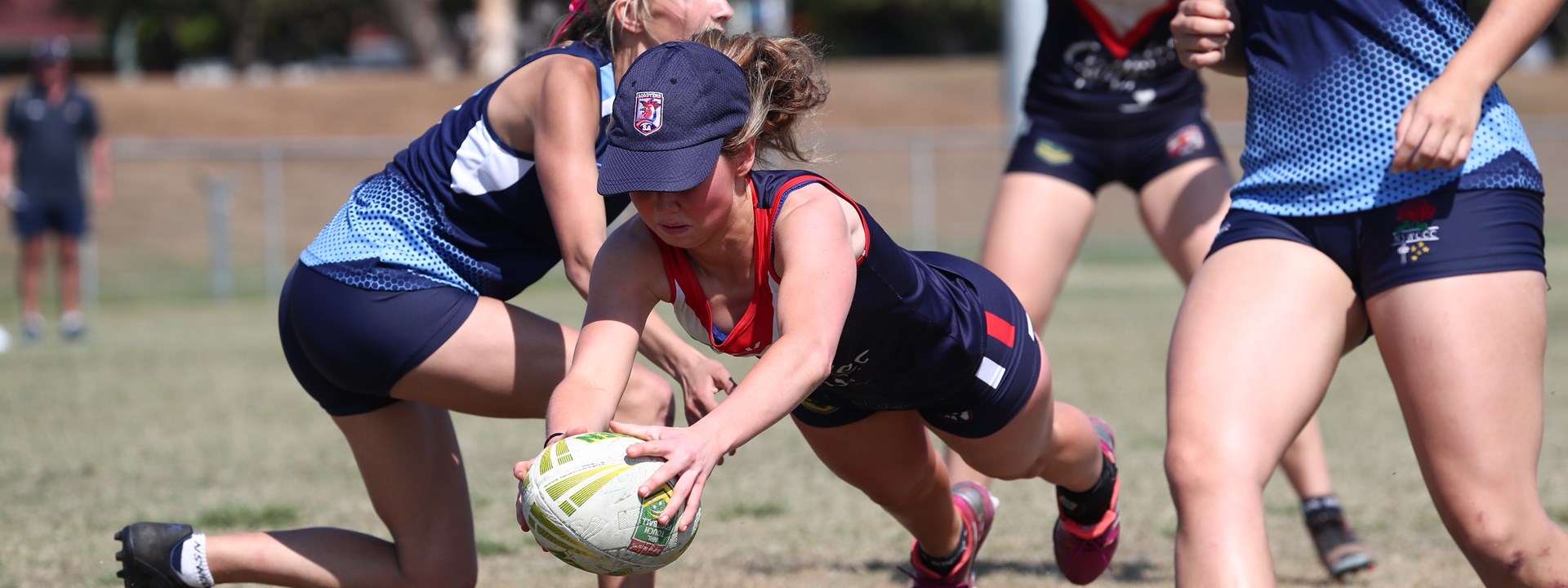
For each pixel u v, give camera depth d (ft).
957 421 40.27
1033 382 40.11
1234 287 35.65
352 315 39.11
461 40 493.36
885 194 272.31
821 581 53.42
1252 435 33.40
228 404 103.19
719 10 40.16
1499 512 33.14
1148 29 59.93
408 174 40.86
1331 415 92.43
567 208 37.96
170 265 239.30
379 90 337.52
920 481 43.75
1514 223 34.37
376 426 41.45
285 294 41.73
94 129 151.74
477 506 68.33
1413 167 33.71
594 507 30.25
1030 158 62.28
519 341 39.27
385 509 42.11
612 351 33.04
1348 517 64.08
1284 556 58.13
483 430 92.84
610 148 31.27
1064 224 61.46
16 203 148.77
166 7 533.14
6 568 54.60
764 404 30.17
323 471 77.20
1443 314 33.63
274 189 230.68
